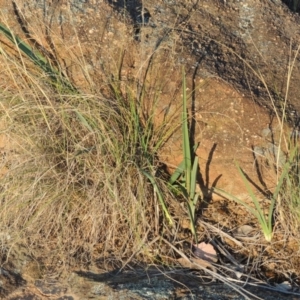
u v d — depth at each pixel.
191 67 2.21
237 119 2.18
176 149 2.21
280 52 2.34
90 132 2.14
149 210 2.16
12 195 2.20
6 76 2.25
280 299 1.96
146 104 2.21
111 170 2.15
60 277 2.09
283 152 2.16
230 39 2.33
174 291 1.98
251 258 2.13
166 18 2.31
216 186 2.24
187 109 2.19
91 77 2.22
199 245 2.16
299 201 2.10
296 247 2.13
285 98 2.12
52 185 2.17
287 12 2.48
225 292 1.98
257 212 2.14
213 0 2.41
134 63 2.23
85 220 2.17
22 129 2.18
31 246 2.17
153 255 2.12
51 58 2.24
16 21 2.24
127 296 1.96
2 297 2.04
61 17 2.25
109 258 2.13
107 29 2.24
